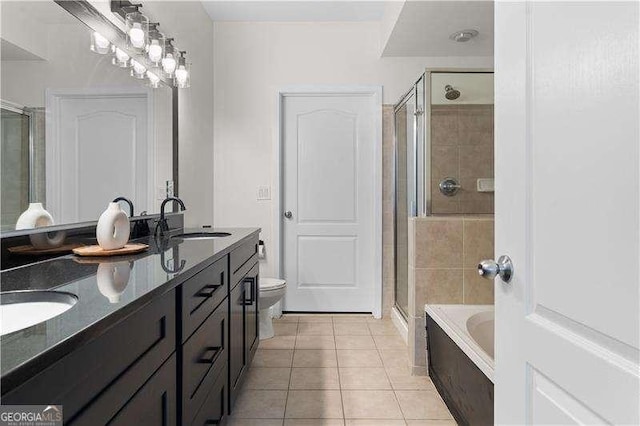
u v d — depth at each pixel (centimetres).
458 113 266
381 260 358
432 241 246
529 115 82
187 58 293
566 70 70
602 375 61
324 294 369
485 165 266
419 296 245
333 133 365
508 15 90
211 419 152
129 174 209
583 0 65
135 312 88
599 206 62
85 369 69
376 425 189
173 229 260
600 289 62
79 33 170
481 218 248
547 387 76
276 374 243
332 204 367
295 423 190
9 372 51
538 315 79
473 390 164
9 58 134
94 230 178
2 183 130
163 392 105
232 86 359
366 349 283
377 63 356
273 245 361
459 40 312
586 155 65
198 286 135
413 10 261
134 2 217
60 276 113
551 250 74
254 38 358
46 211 149
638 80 54
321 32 357
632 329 56
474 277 246
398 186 343
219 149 360
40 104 147
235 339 194
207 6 329
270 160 361
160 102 243
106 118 190
